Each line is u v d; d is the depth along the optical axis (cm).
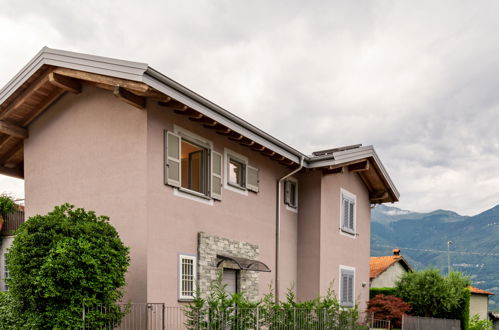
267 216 1541
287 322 1170
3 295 1018
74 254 861
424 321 1839
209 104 1157
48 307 865
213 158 1300
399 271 2984
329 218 1738
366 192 2102
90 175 1180
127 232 1088
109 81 1053
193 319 1023
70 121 1244
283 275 1602
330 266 1717
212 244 1259
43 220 915
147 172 1082
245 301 1101
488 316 3362
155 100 1124
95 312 882
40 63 1154
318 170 1698
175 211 1154
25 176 1313
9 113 1267
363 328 1488
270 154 1498
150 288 1051
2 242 1421
